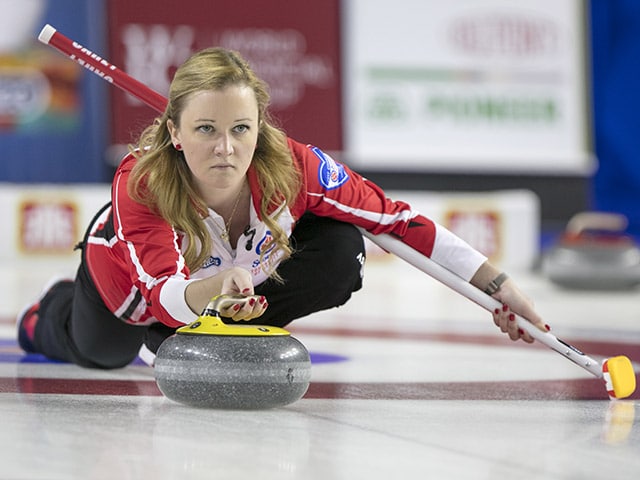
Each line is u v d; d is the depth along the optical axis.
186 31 34.62
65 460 6.11
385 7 36.34
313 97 35.66
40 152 33.75
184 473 5.79
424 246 9.42
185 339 7.86
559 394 9.60
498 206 32.75
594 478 5.89
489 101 37.12
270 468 5.95
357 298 24.80
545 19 37.56
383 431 7.26
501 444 6.89
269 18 35.22
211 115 7.79
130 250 8.19
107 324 10.38
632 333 17.12
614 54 39.34
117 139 33.97
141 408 8.05
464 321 19.11
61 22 33.62
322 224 9.66
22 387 9.41
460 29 36.97
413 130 36.56
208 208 8.48
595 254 27.34
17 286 24.86
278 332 7.96
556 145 37.62
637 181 39.28
